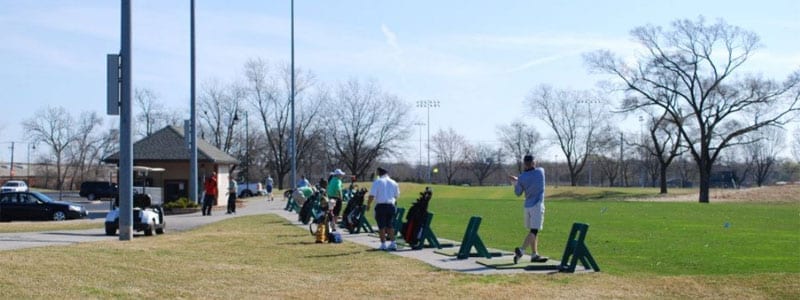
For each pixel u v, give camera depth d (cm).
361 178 9475
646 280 1235
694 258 1600
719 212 3794
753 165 12012
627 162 11850
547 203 5172
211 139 8975
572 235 1360
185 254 1538
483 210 3850
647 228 2572
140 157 4447
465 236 1543
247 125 9169
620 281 1225
